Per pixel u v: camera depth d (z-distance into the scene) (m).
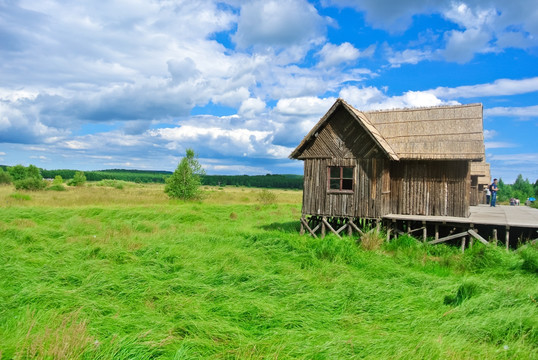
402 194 16.80
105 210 22.53
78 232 15.29
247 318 6.80
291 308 7.26
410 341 5.77
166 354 5.30
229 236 15.33
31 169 55.94
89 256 10.90
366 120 16.45
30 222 17.09
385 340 5.80
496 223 13.17
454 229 14.96
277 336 6.01
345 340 5.75
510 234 15.42
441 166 16.17
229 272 9.21
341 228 16.11
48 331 5.43
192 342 5.59
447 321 6.62
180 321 6.38
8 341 5.27
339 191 16.05
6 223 16.70
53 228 16.69
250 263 10.23
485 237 15.61
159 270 9.55
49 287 7.66
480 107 16.58
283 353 5.41
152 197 37.09
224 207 28.70
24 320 6.13
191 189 34.88
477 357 5.39
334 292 8.12
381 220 15.63
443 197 16.09
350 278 9.23
